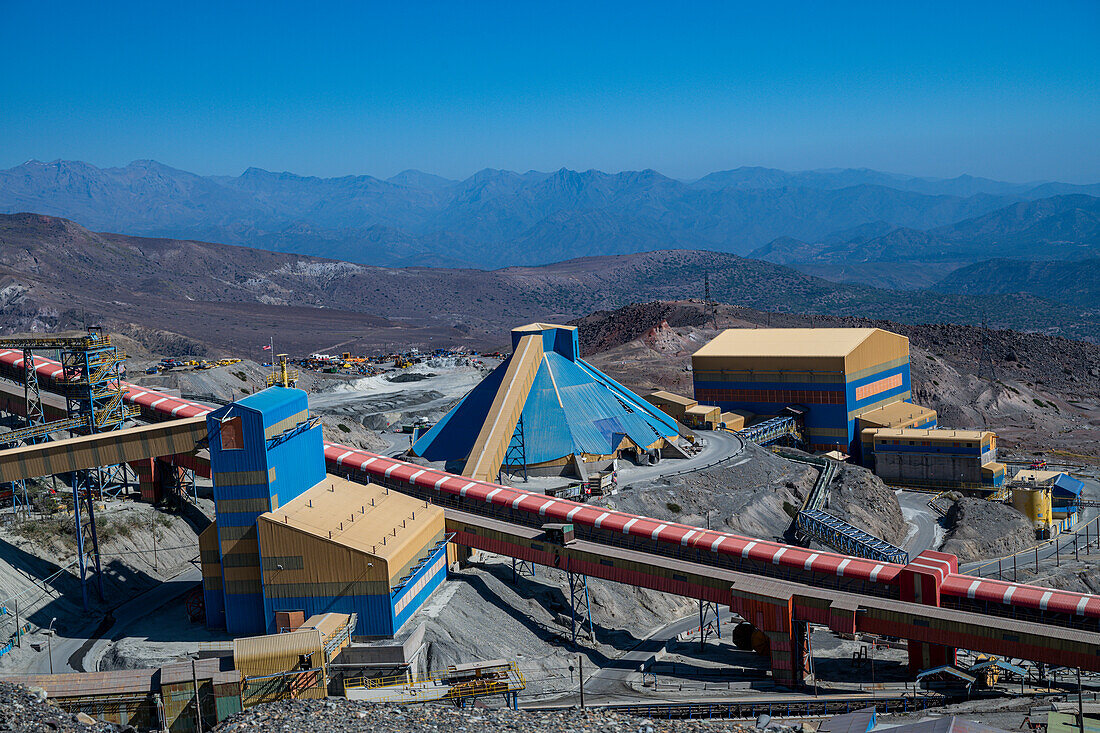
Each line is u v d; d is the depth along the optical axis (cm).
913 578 8775
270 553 8950
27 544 10400
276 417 9262
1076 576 13450
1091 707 7606
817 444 19350
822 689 8794
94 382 11656
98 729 6162
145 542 11531
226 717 7188
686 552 10044
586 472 14350
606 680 9150
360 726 6103
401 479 12094
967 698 8244
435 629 9088
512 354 15762
